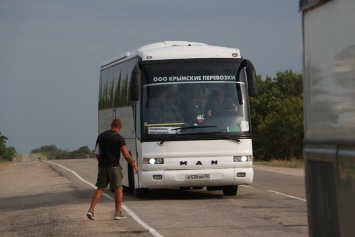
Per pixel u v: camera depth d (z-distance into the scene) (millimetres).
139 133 24484
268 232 16344
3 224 20953
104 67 32531
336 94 6898
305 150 7586
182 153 24047
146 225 18062
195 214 20297
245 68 24969
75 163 66875
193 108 24406
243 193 27703
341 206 6715
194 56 24859
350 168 6531
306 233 16094
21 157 147625
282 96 85625
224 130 24312
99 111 33469
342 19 6789
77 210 22438
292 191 28594
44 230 18484
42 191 33438
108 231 17359
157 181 24000
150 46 26781
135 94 24109
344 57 6738
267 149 79188
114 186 19672
